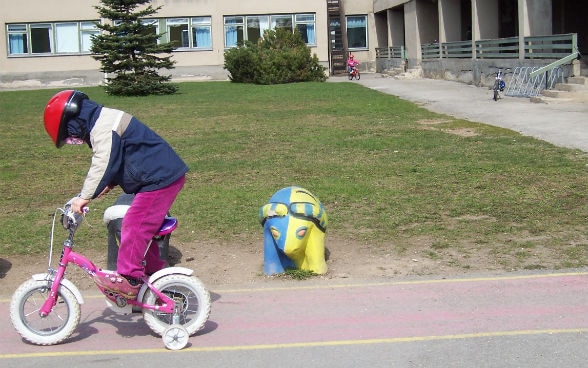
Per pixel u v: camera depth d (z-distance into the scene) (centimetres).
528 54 2334
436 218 853
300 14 3916
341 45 4272
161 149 501
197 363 485
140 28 2889
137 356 500
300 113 2027
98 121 483
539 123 1594
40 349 517
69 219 498
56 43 3856
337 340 515
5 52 3838
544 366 461
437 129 1598
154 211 502
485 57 2738
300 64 3381
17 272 701
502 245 739
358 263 701
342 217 870
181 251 757
